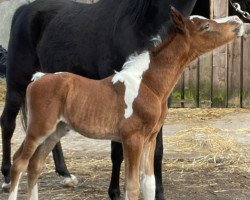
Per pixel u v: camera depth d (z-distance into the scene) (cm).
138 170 429
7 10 1118
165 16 471
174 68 437
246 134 749
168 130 772
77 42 526
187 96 932
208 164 632
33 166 464
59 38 544
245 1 727
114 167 493
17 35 579
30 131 441
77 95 435
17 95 575
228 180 582
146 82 432
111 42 494
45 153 466
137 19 480
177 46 433
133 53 470
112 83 435
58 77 440
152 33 475
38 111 437
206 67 925
